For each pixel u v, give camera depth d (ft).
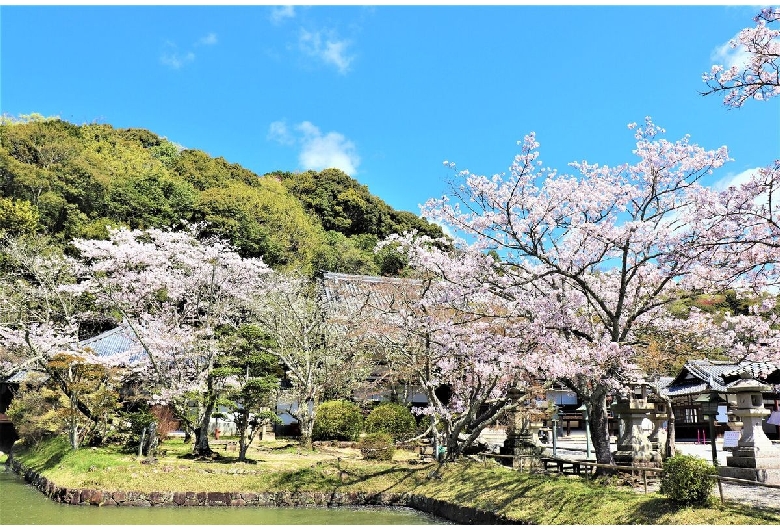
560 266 35.37
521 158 33.99
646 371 42.55
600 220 34.63
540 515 31.94
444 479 43.19
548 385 41.60
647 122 33.24
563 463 41.78
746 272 31.63
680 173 33.12
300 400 62.54
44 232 93.91
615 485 33.99
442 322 40.93
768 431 66.64
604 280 39.83
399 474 46.47
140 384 65.92
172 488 43.83
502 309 42.42
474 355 38.04
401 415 63.98
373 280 92.32
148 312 64.95
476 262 36.32
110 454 52.29
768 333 32.94
